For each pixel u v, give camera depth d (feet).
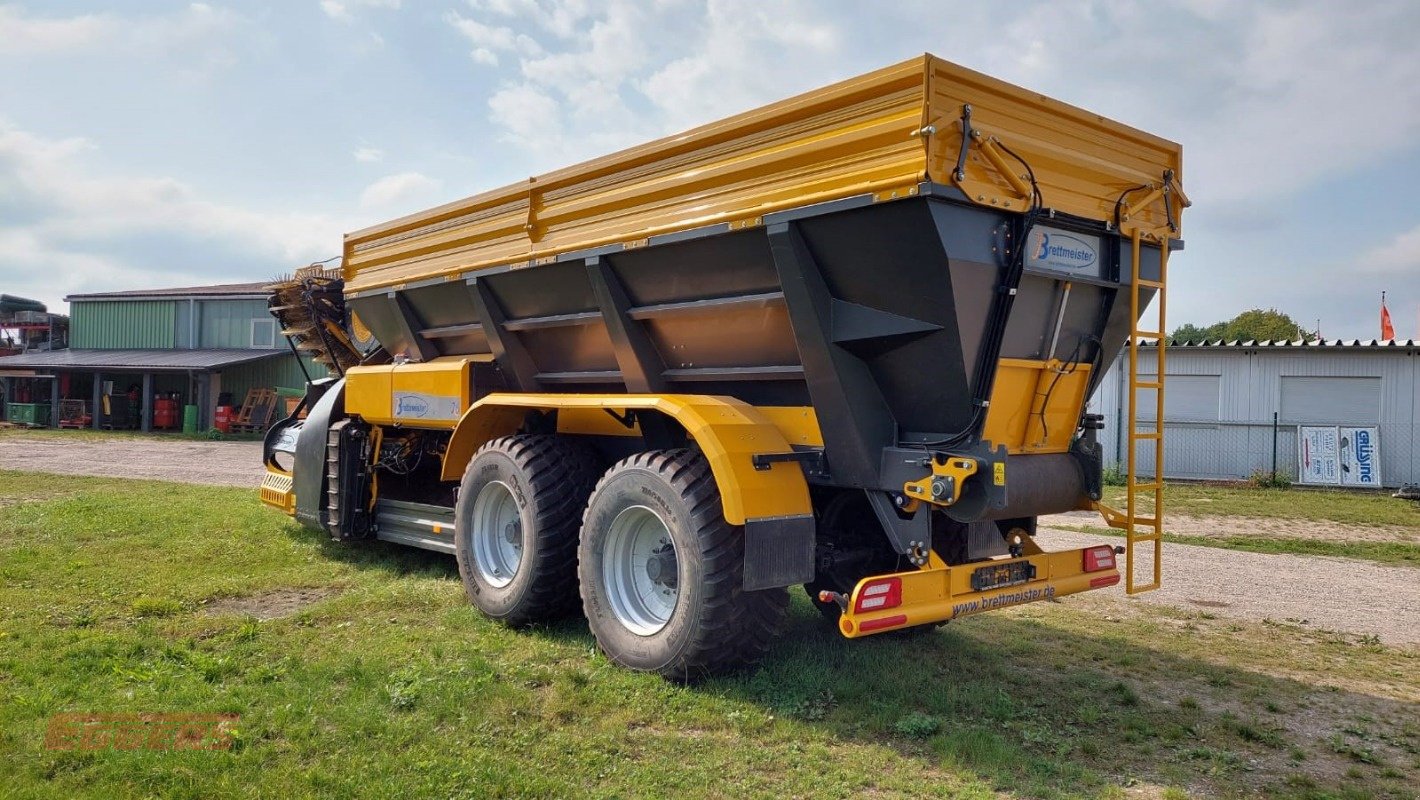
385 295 24.59
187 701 13.69
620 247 17.21
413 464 24.76
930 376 14.03
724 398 16.02
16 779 11.03
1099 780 12.20
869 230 13.52
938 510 15.96
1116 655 18.40
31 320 134.31
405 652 16.57
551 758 12.20
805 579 14.84
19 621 17.92
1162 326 16.63
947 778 12.09
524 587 17.90
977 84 13.41
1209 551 33.35
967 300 13.37
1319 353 60.23
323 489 25.45
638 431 18.43
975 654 18.04
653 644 15.26
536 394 19.19
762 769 12.19
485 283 20.92
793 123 14.60
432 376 22.21
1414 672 17.85
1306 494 54.65
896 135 13.08
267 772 11.39
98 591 20.44
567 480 18.17
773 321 15.79
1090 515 42.09
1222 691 16.39
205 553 24.99
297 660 15.81
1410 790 12.25
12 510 32.07
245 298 107.24
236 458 63.21
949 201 12.95
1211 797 11.88
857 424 14.75
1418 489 54.24
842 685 15.20
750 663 15.26
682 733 13.37
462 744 12.45
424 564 24.20
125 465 55.77
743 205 15.17
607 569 16.34
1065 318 15.69
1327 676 17.48
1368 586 27.02
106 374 105.70
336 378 30.50
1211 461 62.34
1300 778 12.50
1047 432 16.19
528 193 19.67
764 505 14.48
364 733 12.73
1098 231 15.42
